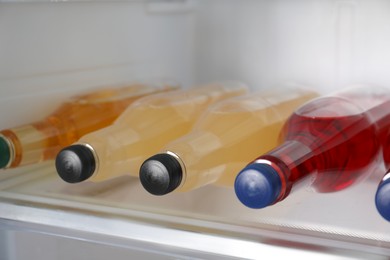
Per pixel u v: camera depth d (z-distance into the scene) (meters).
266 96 0.81
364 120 0.70
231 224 0.58
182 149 0.59
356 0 0.92
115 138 0.66
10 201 0.66
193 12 1.04
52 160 0.74
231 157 0.66
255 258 0.54
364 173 0.69
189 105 0.79
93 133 0.66
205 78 1.05
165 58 1.05
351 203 0.63
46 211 0.63
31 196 0.66
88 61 0.88
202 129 0.67
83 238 0.60
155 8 1.01
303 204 0.63
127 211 0.62
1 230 0.63
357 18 0.92
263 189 0.51
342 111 0.70
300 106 0.74
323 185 0.63
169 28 1.05
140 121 0.72
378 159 0.70
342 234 0.54
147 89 0.92
